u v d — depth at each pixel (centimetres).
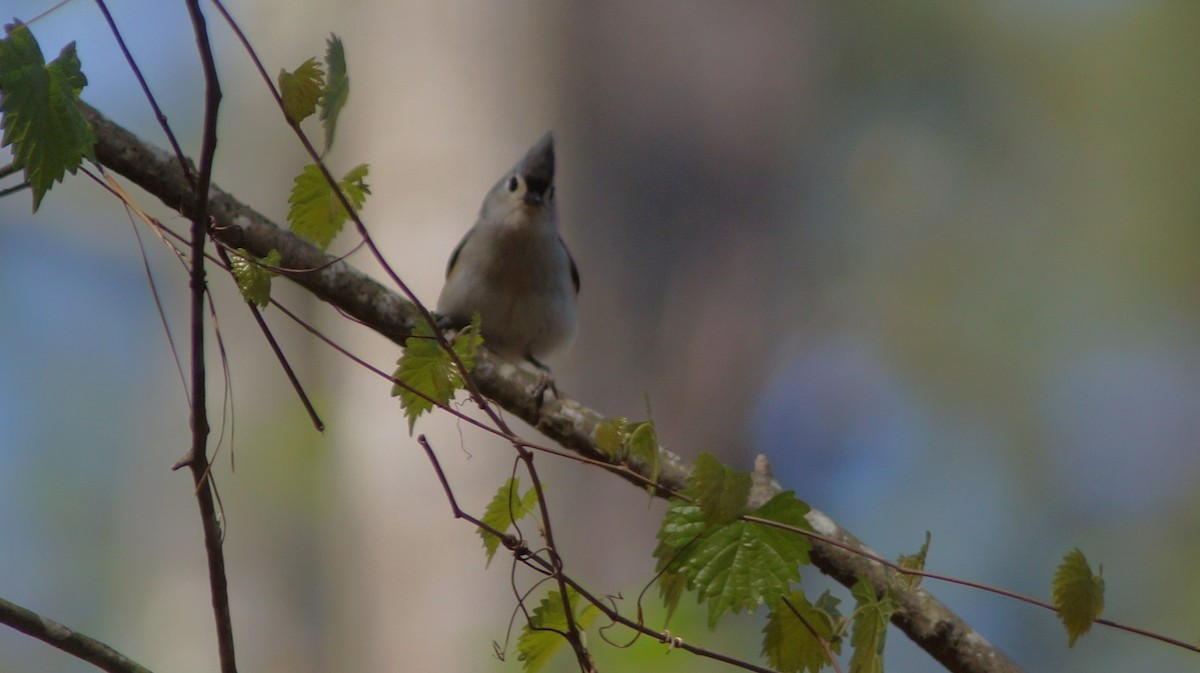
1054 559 1800
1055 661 1738
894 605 380
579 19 1177
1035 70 1800
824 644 380
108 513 1670
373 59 1091
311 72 362
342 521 1038
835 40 1625
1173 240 1788
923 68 1722
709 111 1338
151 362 1728
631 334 1209
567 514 962
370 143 1069
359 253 1029
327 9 1204
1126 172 1805
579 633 402
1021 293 1820
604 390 1189
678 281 1271
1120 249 1808
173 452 1698
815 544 477
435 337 391
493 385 543
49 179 343
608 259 1204
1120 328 1845
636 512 973
